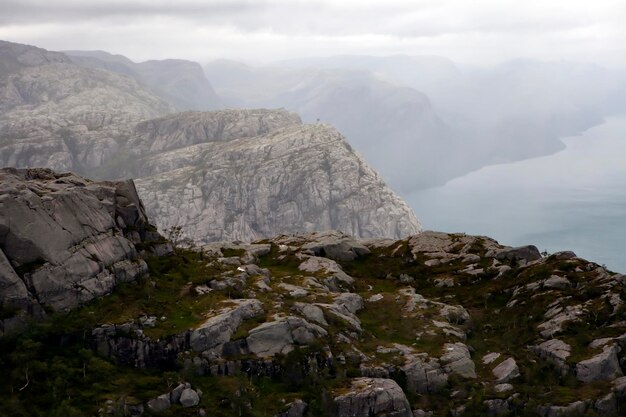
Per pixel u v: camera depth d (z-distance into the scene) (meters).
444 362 146.00
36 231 133.25
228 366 131.75
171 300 148.25
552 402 133.75
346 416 126.62
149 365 129.00
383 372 140.12
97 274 141.25
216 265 181.75
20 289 125.81
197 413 117.25
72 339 126.81
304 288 178.75
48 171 168.75
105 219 154.88
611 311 165.00
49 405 111.62
